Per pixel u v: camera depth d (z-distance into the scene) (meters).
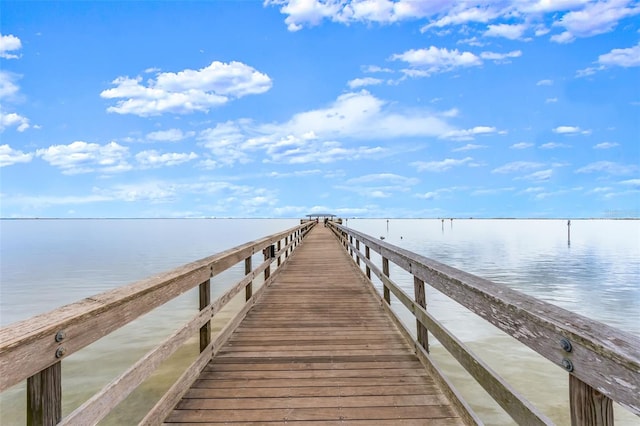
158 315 8.41
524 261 21.20
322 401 2.23
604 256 24.48
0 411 4.38
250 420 2.03
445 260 21.55
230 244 39.31
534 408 1.21
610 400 0.91
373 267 4.98
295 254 10.62
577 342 0.96
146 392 4.50
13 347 0.94
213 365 2.78
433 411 2.12
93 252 29.50
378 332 3.62
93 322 1.31
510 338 6.91
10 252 30.47
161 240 48.56
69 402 4.50
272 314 4.30
